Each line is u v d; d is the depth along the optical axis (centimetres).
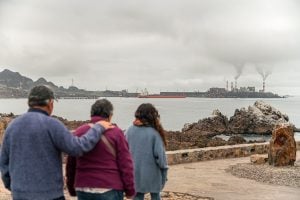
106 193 463
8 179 449
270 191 1071
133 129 614
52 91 457
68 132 439
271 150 1455
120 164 471
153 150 602
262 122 5194
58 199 437
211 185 1133
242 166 1443
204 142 2473
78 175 474
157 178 606
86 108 16425
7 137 440
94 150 466
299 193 1053
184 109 15675
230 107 18138
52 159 434
